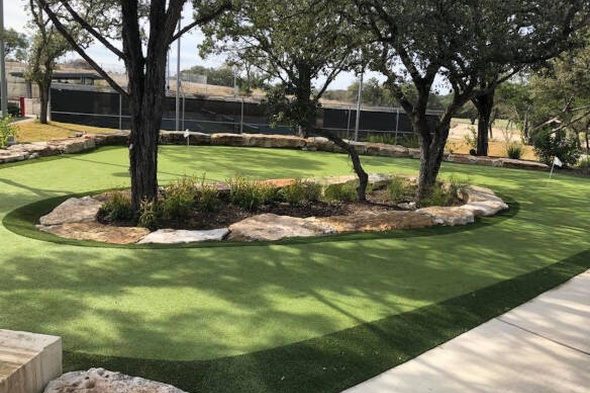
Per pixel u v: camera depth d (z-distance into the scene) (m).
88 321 3.46
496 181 11.95
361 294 4.19
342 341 3.31
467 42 6.43
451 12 6.38
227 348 3.14
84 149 12.26
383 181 9.94
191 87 27.53
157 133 6.59
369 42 7.83
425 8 6.38
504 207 8.22
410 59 7.36
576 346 3.44
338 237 5.90
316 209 7.92
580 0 6.62
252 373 2.87
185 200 6.75
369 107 24.50
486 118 17.20
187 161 11.76
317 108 8.25
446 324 3.68
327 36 7.95
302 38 7.82
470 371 3.04
